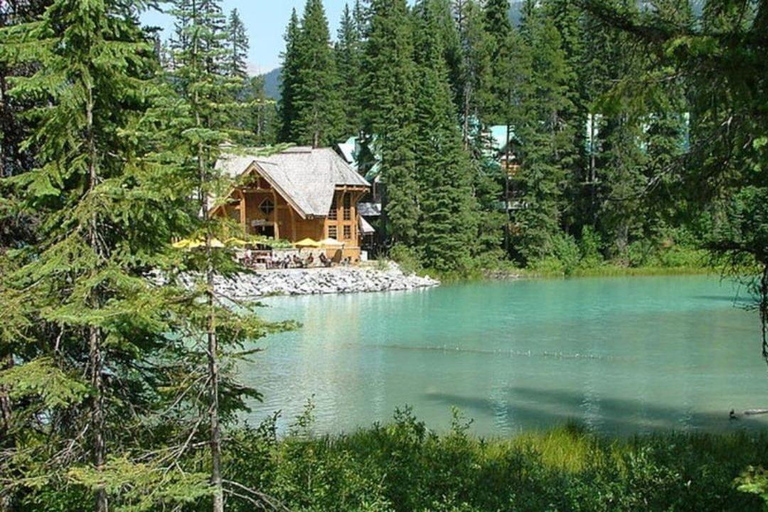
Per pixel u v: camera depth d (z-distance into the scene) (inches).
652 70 218.2
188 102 199.6
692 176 231.6
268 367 719.1
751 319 1010.7
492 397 595.5
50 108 222.5
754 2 207.2
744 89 197.9
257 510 255.6
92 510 245.4
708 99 206.7
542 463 339.3
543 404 570.9
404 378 666.8
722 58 196.4
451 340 867.4
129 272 237.1
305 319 1063.6
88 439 241.1
